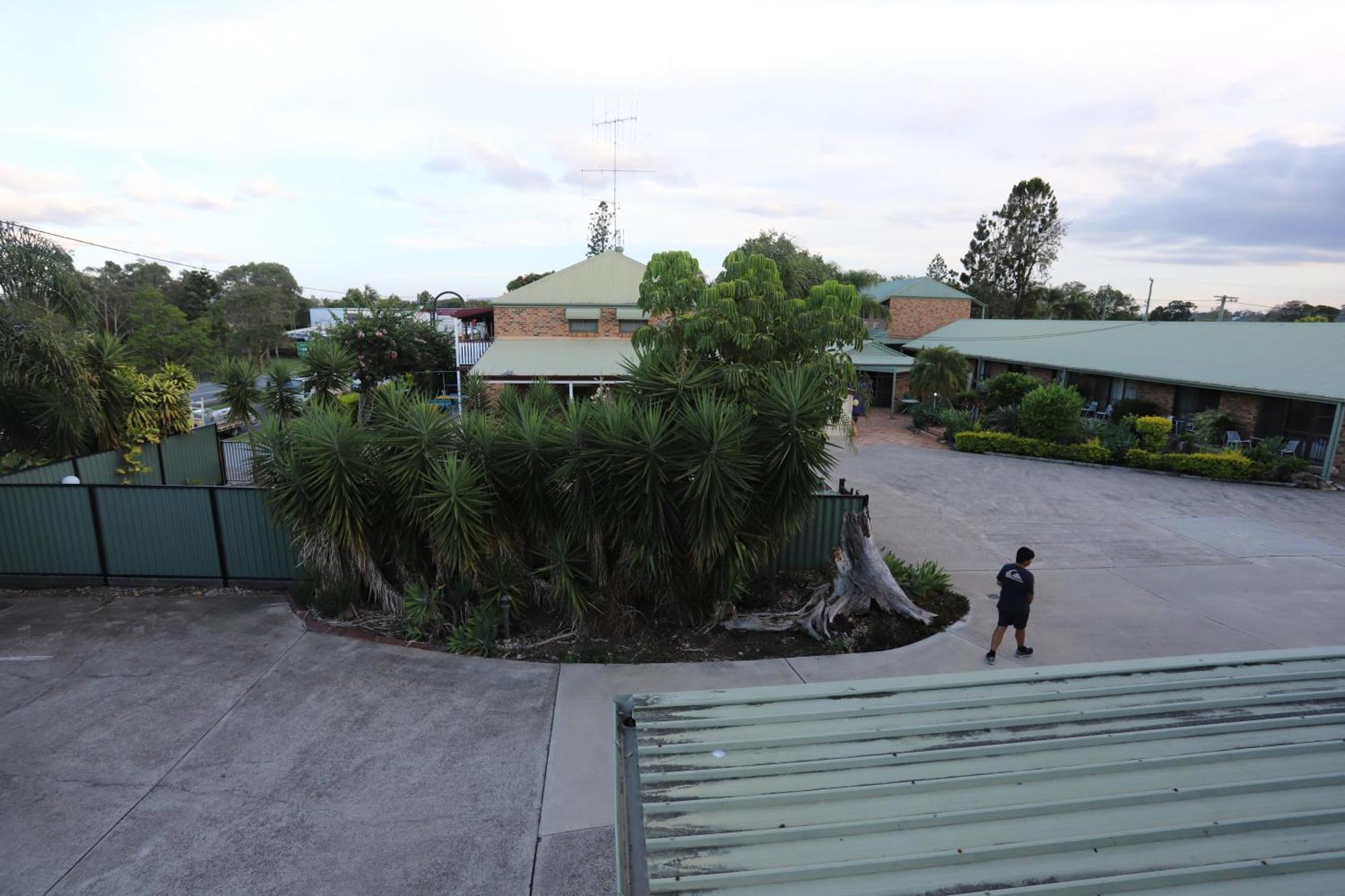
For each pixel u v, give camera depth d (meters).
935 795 2.96
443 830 5.66
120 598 10.34
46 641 8.88
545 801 6.03
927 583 10.73
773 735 3.44
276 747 6.73
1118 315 81.50
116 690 7.74
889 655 8.80
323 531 9.23
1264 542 13.85
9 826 5.62
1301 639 9.32
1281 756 3.24
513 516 9.26
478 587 9.16
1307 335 23.16
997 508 16.31
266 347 72.50
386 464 9.07
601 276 26.41
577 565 9.05
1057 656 8.80
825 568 11.16
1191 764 3.17
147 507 10.49
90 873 5.15
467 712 7.37
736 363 10.51
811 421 8.63
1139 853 2.60
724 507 8.24
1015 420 24.56
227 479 18.09
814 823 2.78
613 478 8.36
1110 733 3.41
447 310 38.84
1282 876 2.50
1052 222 66.81
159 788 6.12
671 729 3.52
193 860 5.30
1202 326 27.56
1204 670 4.11
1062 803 2.87
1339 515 16.02
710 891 2.44
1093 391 28.39
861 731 3.47
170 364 16.73
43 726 7.03
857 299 11.01
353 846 5.47
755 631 9.31
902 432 28.08
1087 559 12.71
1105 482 19.20
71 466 13.01
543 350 24.19
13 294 13.09
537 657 8.64
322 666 8.32
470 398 12.69
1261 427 21.53
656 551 8.61
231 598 10.37
